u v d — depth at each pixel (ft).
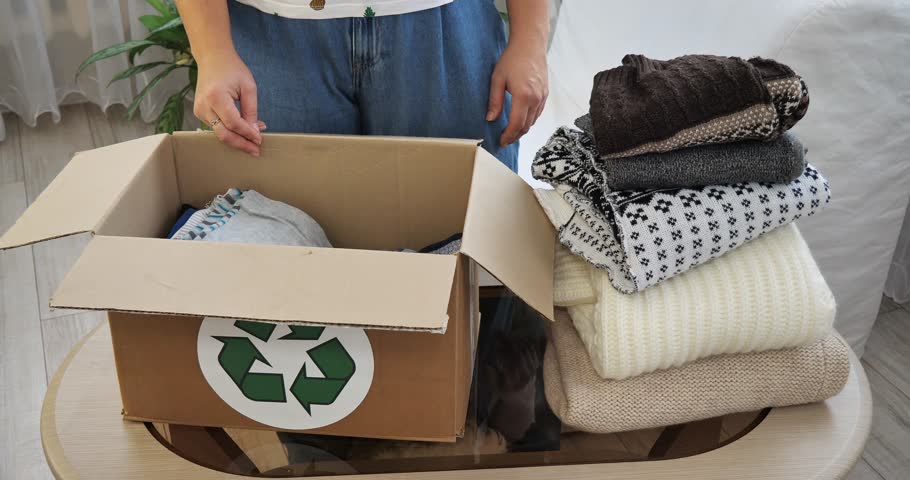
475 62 3.50
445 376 2.52
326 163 3.19
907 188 4.33
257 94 3.43
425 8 3.28
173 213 3.24
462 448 2.71
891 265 5.68
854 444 2.72
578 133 3.03
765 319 2.67
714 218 2.64
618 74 2.90
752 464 2.65
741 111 2.56
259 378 2.60
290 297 2.28
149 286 2.32
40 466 4.64
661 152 2.67
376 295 2.27
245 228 3.02
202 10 3.21
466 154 3.09
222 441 2.73
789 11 4.06
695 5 4.39
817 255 4.50
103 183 2.81
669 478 2.61
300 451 2.69
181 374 2.63
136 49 6.42
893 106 4.11
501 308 3.29
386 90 3.44
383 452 2.69
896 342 5.46
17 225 2.61
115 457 2.67
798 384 2.77
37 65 7.84
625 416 2.70
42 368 5.35
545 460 2.67
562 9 5.23
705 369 2.77
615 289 2.68
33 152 7.73
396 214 3.28
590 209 2.80
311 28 3.28
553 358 2.98
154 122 8.27
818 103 4.11
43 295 5.99
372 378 2.55
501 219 2.73
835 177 4.27
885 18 3.95
